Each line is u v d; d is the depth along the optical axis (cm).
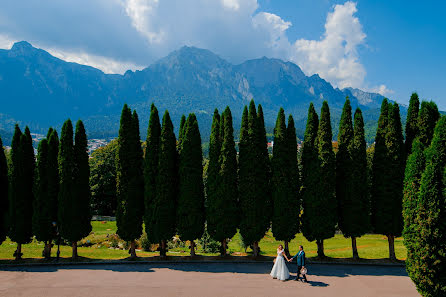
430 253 1370
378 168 2548
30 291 1741
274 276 2009
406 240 1475
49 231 2523
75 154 2570
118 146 2598
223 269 2230
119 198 2572
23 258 2566
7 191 2564
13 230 2497
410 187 1479
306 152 2623
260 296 1678
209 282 1919
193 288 1803
